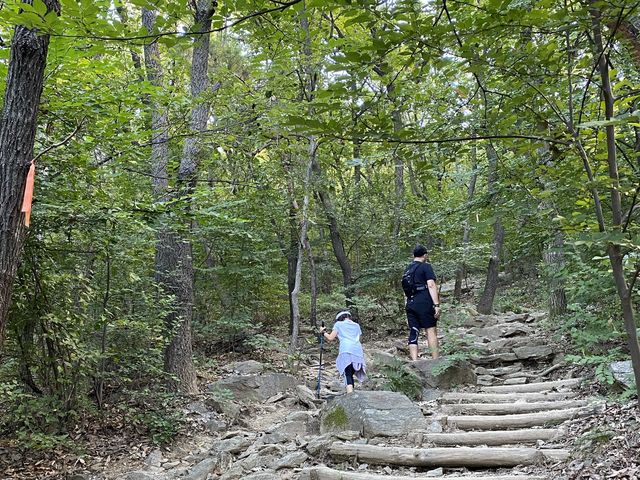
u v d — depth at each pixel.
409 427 5.28
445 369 6.84
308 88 10.02
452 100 3.46
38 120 5.24
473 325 11.55
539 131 2.80
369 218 13.38
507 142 2.89
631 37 2.72
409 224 13.58
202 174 7.96
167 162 7.93
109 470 5.23
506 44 2.78
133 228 5.50
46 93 5.02
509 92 3.06
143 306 6.87
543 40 2.75
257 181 9.72
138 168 7.79
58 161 5.32
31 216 4.92
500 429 5.29
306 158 10.82
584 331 6.07
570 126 2.70
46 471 5.12
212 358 10.39
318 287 16.48
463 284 20.36
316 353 10.95
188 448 5.91
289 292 13.72
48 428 5.66
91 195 5.57
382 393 5.79
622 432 4.16
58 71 4.86
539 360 7.90
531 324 11.26
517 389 6.66
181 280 7.60
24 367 5.73
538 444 4.72
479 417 5.40
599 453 4.02
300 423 6.04
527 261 13.92
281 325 13.48
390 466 4.73
